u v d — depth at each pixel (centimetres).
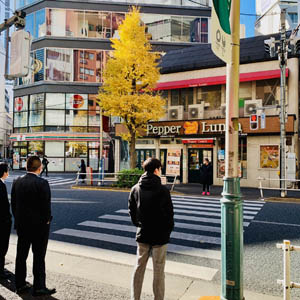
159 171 324
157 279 307
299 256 516
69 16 2984
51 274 425
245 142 1722
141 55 1619
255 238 616
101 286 384
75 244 573
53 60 2939
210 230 686
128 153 2067
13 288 377
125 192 1396
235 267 294
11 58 425
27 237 359
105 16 3025
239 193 302
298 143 1667
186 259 499
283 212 908
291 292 387
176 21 3041
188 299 350
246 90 1766
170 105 1988
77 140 2875
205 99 1894
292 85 1620
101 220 776
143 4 3017
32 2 3055
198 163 1872
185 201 1138
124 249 543
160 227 305
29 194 356
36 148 2895
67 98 2923
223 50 286
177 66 1934
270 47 1310
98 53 2994
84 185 1684
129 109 1589
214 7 266
